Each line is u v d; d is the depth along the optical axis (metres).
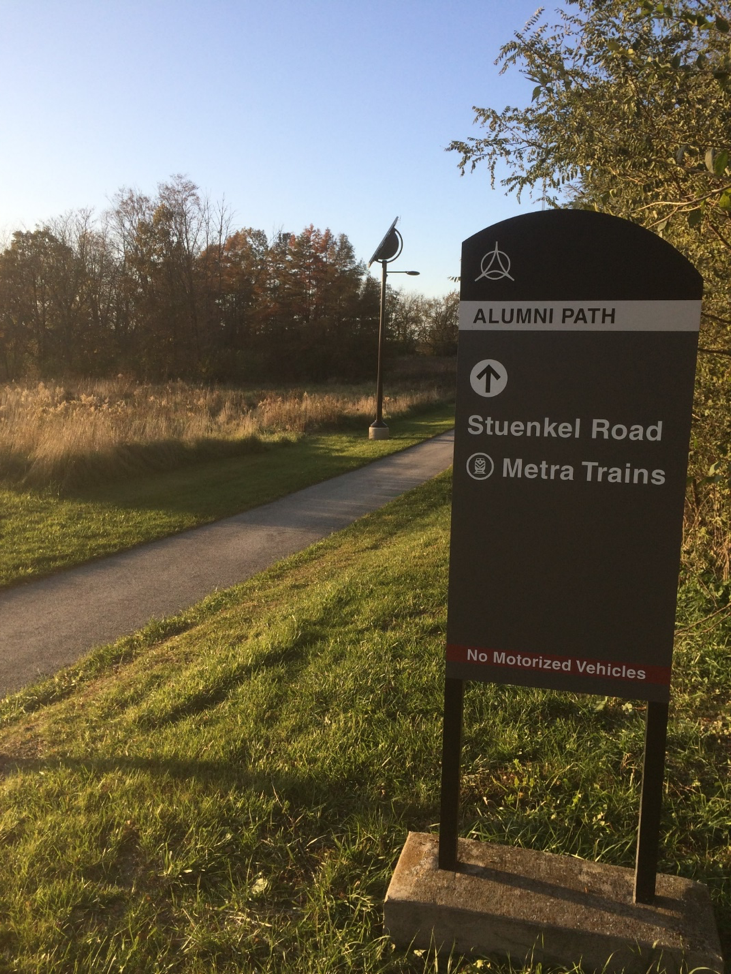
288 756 3.55
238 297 66.81
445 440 23.20
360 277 70.50
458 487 2.53
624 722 3.87
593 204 5.30
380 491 13.61
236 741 3.72
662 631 2.39
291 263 68.31
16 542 9.01
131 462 14.40
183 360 56.97
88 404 18.42
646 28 4.27
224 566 8.38
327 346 66.44
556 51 4.96
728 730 3.72
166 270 60.72
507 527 2.50
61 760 3.75
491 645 2.54
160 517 10.73
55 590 7.40
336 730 3.78
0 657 5.62
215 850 2.84
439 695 4.16
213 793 3.20
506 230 2.41
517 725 3.78
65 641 5.97
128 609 6.80
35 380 40.31
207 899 2.62
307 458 17.94
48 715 4.53
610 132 4.61
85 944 2.40
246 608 6.61
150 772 3.44
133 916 2.51
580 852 2.81
